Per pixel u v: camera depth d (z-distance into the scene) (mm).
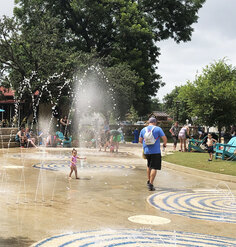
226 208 6473
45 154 17281
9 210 5797
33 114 38656
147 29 36562
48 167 12102
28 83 30531
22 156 16000
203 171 11383
